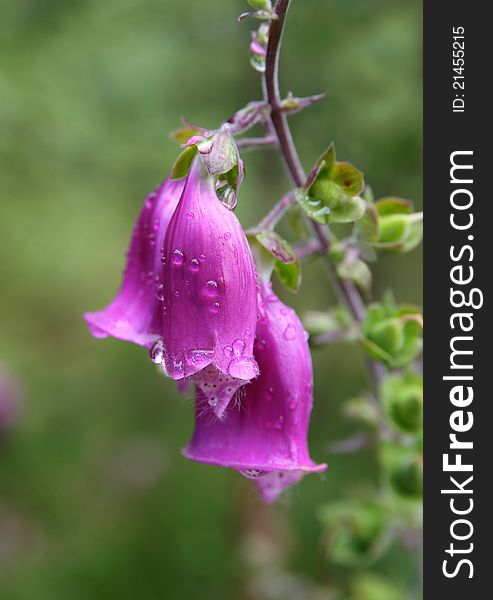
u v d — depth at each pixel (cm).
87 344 105
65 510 73
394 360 31
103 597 63
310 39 56
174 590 63
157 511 70
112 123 65
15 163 66
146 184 68
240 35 60
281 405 26
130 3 62
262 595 53
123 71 64
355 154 58
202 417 26
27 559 67
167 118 64
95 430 82
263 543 52
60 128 65
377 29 56
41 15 61
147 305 27
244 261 25
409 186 59
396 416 32
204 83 62
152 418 83
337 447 34
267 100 27
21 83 63
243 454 26
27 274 119
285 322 26
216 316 25
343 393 71
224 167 25
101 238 113
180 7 61
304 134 57
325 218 28
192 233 25
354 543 35
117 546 68
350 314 32
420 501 34
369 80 56
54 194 84
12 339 107
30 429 80
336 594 45
